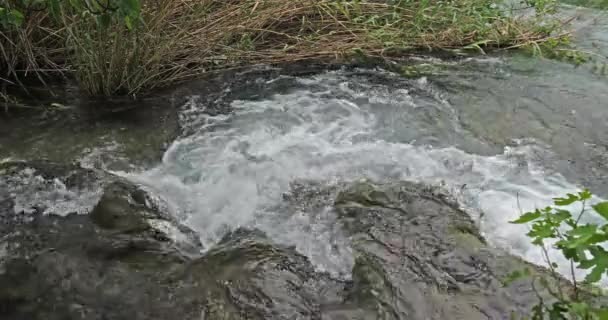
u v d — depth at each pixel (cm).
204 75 421
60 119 347
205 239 260
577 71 451
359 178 304
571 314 190
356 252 249
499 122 367
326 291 229
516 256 247
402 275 234
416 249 250
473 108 384
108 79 367
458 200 287
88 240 252
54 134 331
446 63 462
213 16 443
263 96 394
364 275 236
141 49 373
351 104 386
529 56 482
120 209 273
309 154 325
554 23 527
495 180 304
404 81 424
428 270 237
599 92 412
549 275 232
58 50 398
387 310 217
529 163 321
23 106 359
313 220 271
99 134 335
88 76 366
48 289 225
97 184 288
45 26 399
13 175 290
